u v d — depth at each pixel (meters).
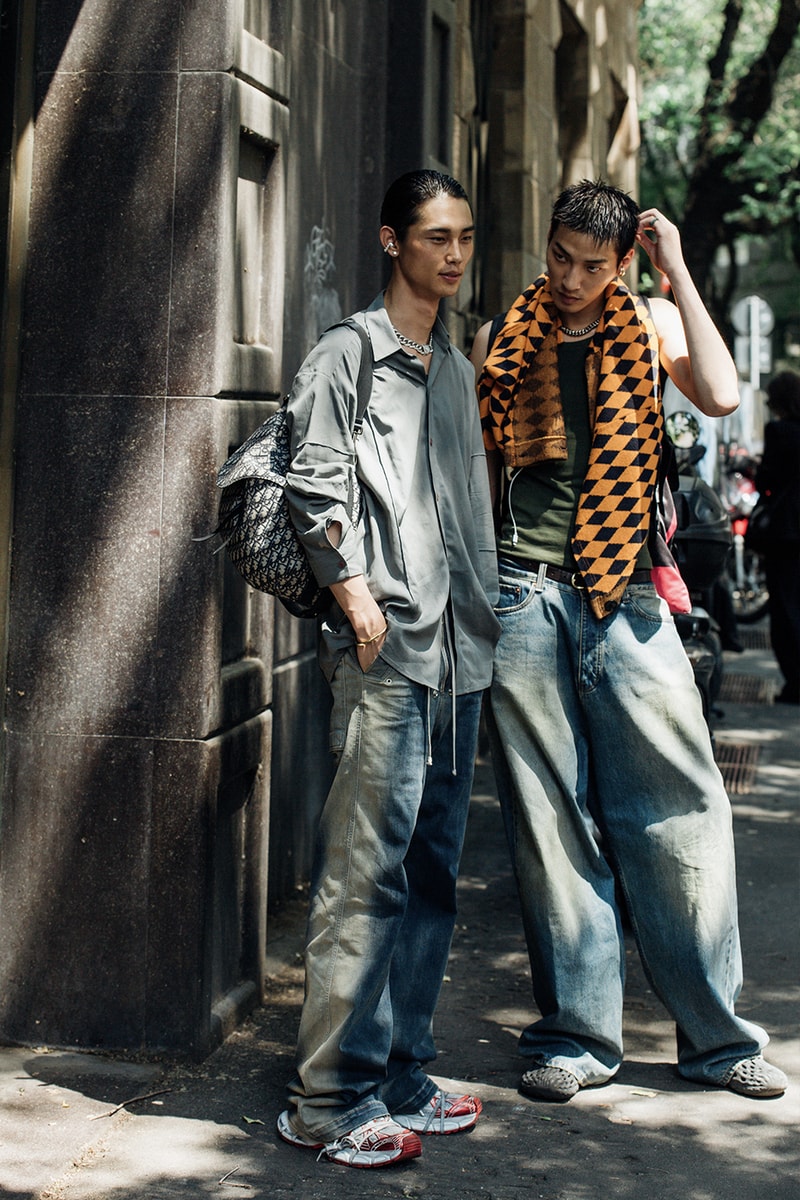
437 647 3.06
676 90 19.08
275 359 3.73
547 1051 3.52
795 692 9.25
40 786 3.50
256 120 3.56
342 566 2.91
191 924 3.45
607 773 3.50
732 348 22.92
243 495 3.01
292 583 2.97
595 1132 3.25
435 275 3.02
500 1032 3.85
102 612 3.45
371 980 3.06
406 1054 3.26
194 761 3.42
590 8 9.39
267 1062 3.52
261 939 3.87
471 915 4.89
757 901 5.11
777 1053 3.74
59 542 3.47
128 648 3.44
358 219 5.39
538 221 7.86
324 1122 3.08
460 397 3.19
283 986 4.04
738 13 16.25
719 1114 3.36
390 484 3.02
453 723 3.12
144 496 3.42
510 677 3.44
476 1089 3.48
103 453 3.44
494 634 3.22
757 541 9.15
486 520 3.26
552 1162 3.10
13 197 3.43
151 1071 3.43
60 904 3.51
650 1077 3.57
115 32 3.39
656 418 3.38
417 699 3.03
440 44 5.73
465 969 4.34
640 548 3.38
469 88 6.80
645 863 3.49
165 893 3.46
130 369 3.42
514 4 7.45
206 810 3.44
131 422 3.42
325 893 3.08
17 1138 3.08
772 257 34.19
